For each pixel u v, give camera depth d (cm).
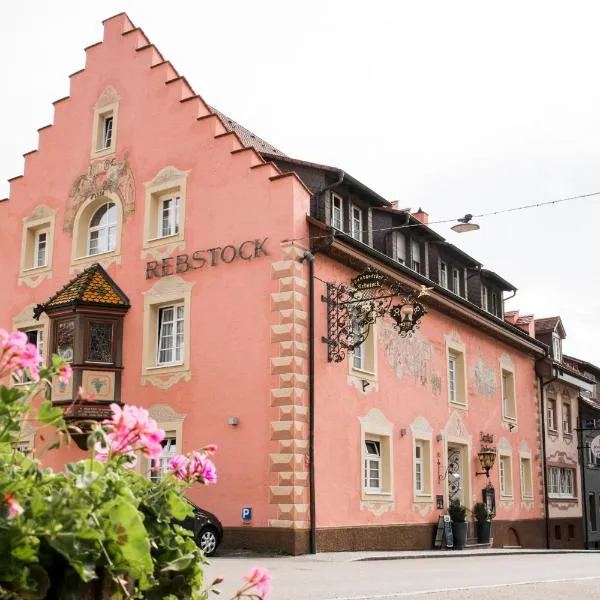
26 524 352
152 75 2388
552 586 1337
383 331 2391
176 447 2117
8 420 392
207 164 2214
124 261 2327
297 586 1239
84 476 378
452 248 3027
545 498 3531
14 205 2634
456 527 2577
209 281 2144
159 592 435
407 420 2464
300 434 1950
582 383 4128
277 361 1983
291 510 1902
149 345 2222
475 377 3011
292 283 2000
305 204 2092
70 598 365
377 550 2198
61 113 2589
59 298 2294
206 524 1809
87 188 2464
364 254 2233
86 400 425
